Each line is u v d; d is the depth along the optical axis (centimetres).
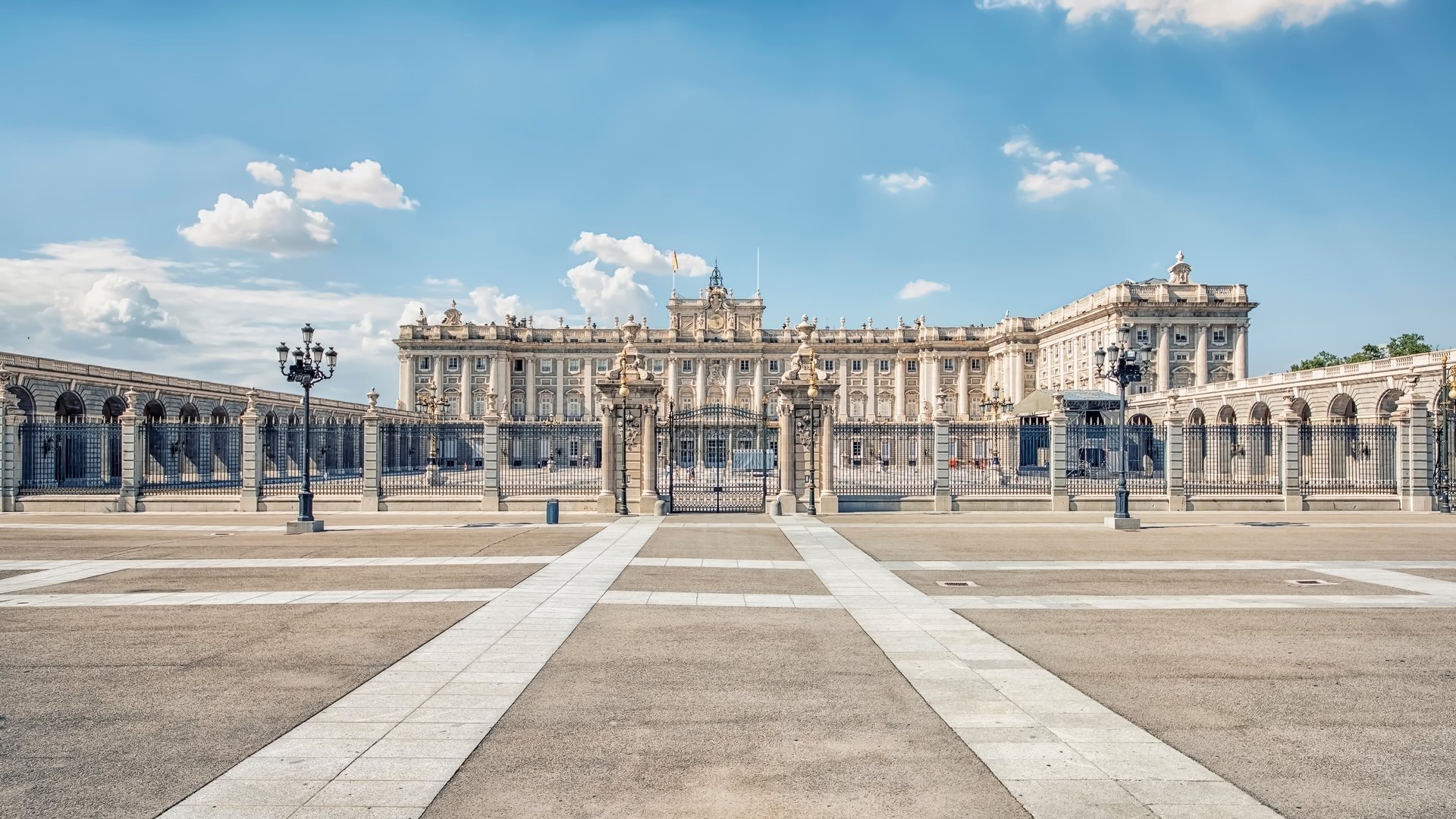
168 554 2333
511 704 1049
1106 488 4509
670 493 3706
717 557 2278
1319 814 756
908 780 831
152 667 1209
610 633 1409
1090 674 1184
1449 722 994
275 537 2784
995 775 842
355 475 7575
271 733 949
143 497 3878
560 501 3694
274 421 7106
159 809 762
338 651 1292
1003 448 7269
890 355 13538
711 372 13425
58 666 1212
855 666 1223
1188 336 9494
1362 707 1048
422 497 3775
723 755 895
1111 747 915
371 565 2120
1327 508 3888
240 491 4103
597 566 2097
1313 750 907
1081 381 10475
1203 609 1616
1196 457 7212
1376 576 2008
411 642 1343
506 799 787
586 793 799
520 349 13475
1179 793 800
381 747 910
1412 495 3891
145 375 6219
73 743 920
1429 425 3938
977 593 1780
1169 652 1299
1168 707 1046
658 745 921
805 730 968
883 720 1000
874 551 2425
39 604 1644
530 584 1850
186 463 6744
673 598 1698
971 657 1269
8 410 3822
